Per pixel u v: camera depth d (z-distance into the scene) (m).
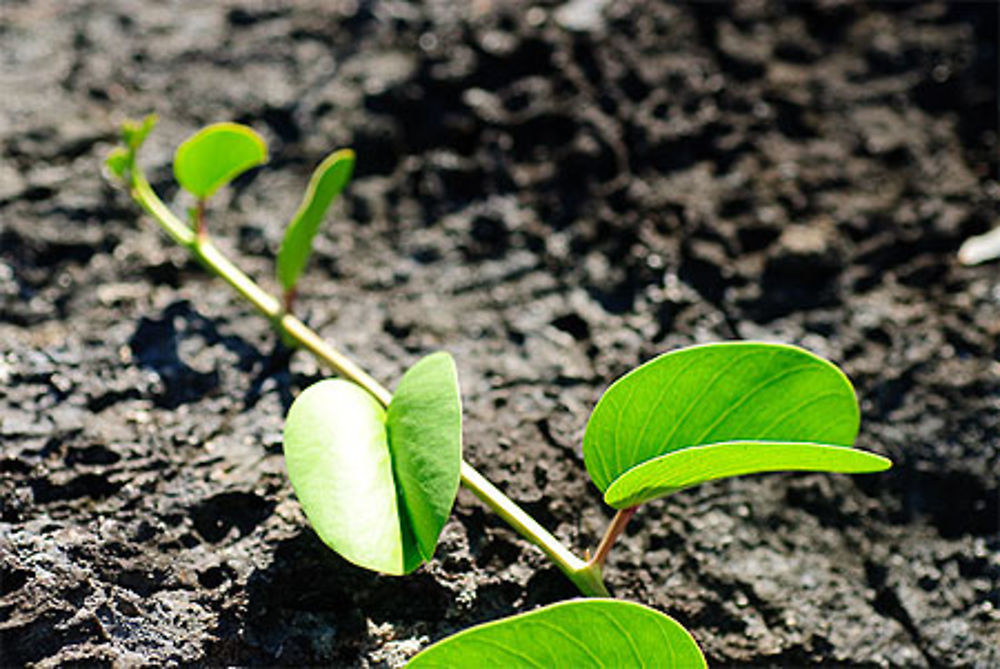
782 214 0.63
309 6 0.69
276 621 0.55
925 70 0.67
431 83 0.66
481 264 0.62
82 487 0.56
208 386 0.59
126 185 0.62
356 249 0.63
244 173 0.64
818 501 0.58
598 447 0.53
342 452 0.52
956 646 0.56
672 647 0.50
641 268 0.62
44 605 0.53
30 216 0.62
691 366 0.52
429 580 0.55
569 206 0.63
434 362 0.53
